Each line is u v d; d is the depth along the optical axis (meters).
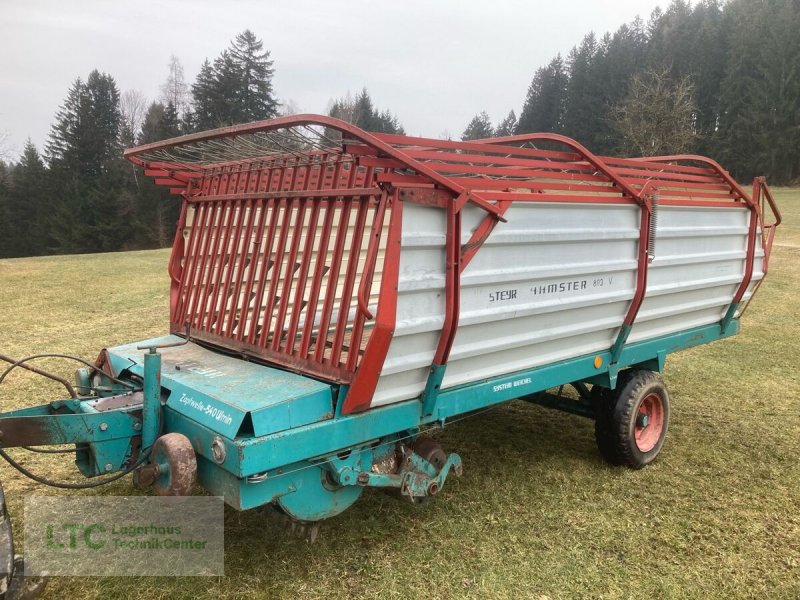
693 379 7.46
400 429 3.29
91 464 3.20
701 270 5.09
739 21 51.19
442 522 3.98
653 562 3.62
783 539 3.91
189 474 2.80
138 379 3.72
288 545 3.66
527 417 6.10
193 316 4.32
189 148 3.86
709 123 51.50
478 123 79.00
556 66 64.25
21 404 5.80
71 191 46.56
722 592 3.36
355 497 3.30
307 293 4.27
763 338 9.47
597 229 4.04
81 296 11.91
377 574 3.40
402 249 2.95
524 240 3.56
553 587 3.34
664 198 4.57
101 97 53.12
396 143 3.03
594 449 5.31
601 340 4.47
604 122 50.28
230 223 4.06
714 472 4.88
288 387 3.09
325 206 3.37
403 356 3.14
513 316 3.61
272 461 2.78
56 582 3.26
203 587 3.24
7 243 48.41
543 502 4.30
